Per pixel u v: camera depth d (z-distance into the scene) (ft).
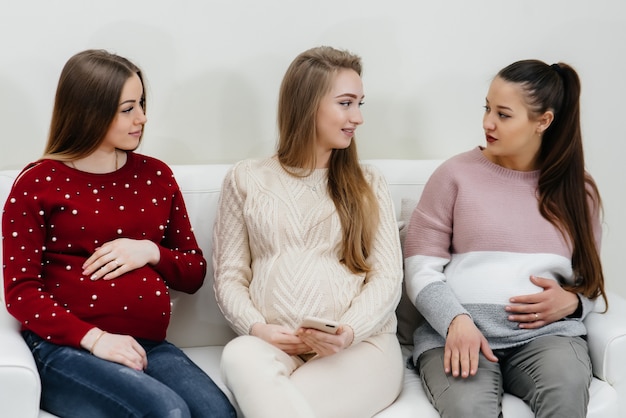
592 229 5.95
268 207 5.75
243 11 6.80
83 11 6.47
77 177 5.31
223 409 4.89
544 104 5.71
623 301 6.11
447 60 7.37
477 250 5.82
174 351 5.45
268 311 5.55
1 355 4.60
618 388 5.51
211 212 6.20
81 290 5.21
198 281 5.84
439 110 7.47
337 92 5.74
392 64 7.27
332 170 5.98
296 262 5.62
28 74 6.49
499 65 7.48
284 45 6.97
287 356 5.29
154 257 5.46
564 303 5.68
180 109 6.88
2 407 4.52
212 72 6.86
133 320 5.31
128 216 5.44
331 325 4.94
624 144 7.88
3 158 6.63
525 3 7.39
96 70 5.23
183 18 6.69
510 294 5.66
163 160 6.97
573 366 5.22
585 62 7.63
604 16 7.54
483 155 6.08
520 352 5.54
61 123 5.32
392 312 5.82
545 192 5.92
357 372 5.20
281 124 6.00
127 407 4.66
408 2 7.16
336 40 7.09
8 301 5.09
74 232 5.26
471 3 7.29
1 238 5.69
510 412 5.26
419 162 6.81
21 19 6.36
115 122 5.29
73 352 4.96
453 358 5.34
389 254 5.83
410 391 5.55
